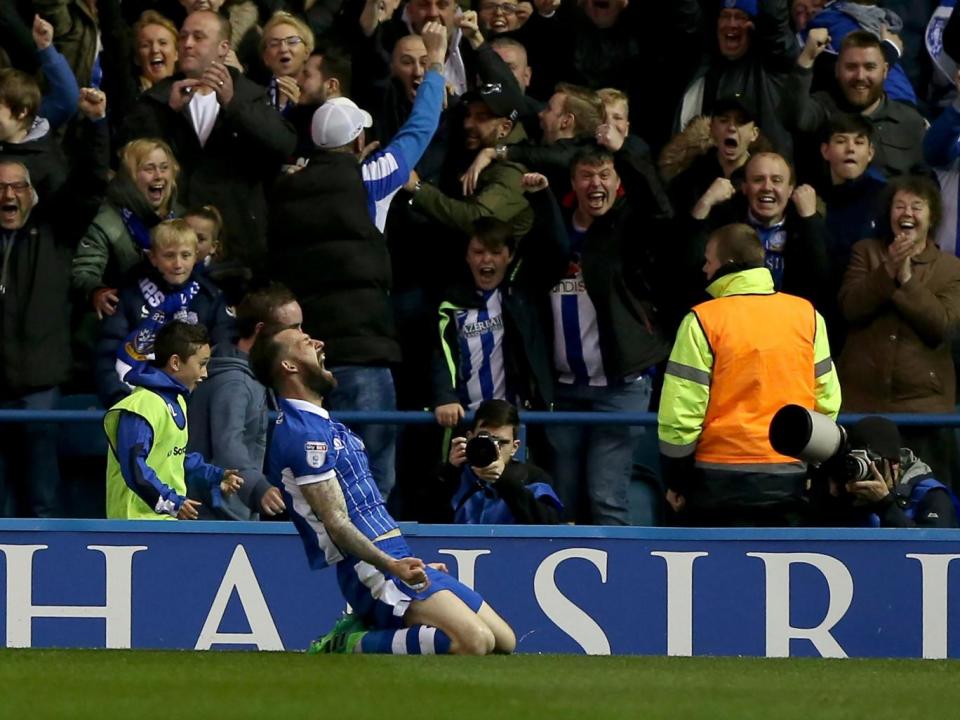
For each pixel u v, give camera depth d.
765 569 25.47
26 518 26.22
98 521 25.34
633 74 34.97
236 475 25.86
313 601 25.50
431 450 29.34
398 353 28.94
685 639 25.52
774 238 29.86
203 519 27.52
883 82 33.22
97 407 30.73
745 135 30.64
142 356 28.27
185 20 31.81
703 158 31.14
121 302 28.58
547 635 25.48
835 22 35.19
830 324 30.20
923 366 29.30
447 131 31.77
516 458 28.31
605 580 25.52
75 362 31.19
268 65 31.77
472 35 32.81
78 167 29.55
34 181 29.47
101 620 25.34
